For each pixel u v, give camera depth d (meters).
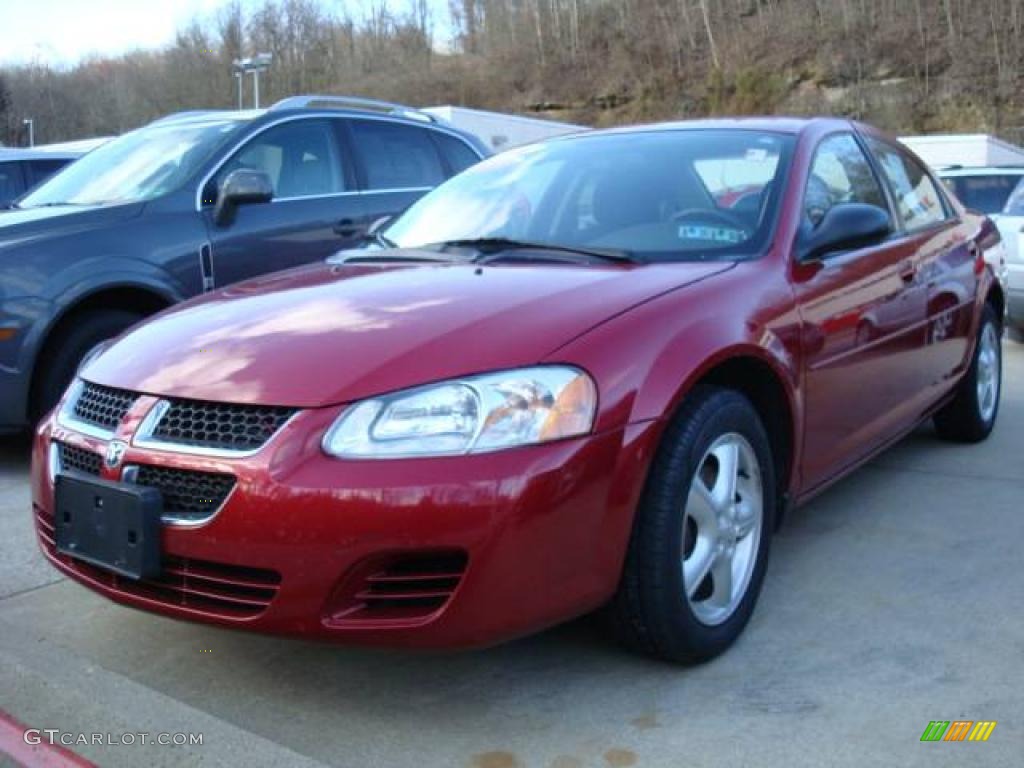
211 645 3.10
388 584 2.42
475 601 2.36
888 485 4.58
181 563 2.54
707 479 2.90
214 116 6.38
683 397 2.67
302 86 80.25
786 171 3.62
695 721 2.58
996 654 2.91
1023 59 60.69
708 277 3.05
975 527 4.00
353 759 2.47
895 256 4.05
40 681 2.75
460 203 4.11
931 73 62.50
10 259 4.85
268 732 2.60
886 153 4.61
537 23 77.12
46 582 3.62
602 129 4.38
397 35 82.81
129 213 5.35
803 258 3.38
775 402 3.18
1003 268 5.52
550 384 2.48
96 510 2.66
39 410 5.02
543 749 2.48
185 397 2.61
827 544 3.84
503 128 28.66
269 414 2.50
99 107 78.19
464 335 2.60
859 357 3.64
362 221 6.36
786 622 3.16
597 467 2.48
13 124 76.12
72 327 5.08
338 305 2.97
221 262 5.62
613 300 2.80
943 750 2.42
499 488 2.35
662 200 3.65
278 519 2.38
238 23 80.50
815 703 2.65
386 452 2.38
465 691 2.77
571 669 2.87
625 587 2.67
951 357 4.74
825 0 68.19
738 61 67.44
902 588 3.41
